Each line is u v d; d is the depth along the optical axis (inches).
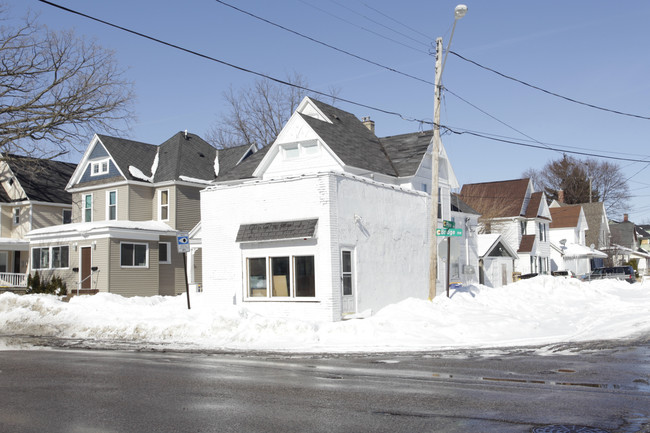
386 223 921.5
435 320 726.5
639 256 3435.0
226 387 382.3
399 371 446.3
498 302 946.1
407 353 556.4
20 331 777.6
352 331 655.8
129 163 1519.4
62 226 1467.8
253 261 866.8
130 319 761.6
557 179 3757.4
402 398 342.3
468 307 841.5
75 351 598.2
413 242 994.7
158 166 1556.3
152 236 1382.9
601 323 791.1
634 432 264.7
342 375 428.8
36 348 628.1
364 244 863.1
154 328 713.6
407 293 964.6
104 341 681.0
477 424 280.1
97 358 539.2
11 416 303.9
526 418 291.3
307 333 650.2
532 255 2016.5
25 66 1387.8
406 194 985.5
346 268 829.8
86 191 1577.3
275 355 552.4
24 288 1428.4
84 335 732.7
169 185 1494.8
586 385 381.7
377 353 558.6
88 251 1344.7
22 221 1763.0
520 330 701.3
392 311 762.8
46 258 1434.5
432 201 869.8
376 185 905.5
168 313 805.2
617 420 286.4
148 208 1521.9
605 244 2822.3
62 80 1439.5
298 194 824.9
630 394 350.9
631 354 529.0
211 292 901.8
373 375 427.5
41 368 474.0
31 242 1467.8
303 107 1359.5
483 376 419.5
